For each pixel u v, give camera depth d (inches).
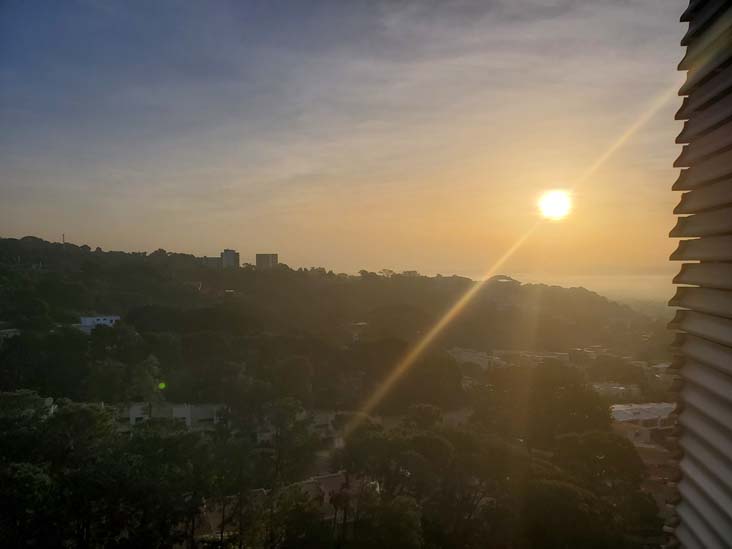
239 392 1604.3
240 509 882.8
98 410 1074.1
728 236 157.6
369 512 890.7
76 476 795.4
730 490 159.8
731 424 158.6
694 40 172.1
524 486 932.0
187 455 962.7
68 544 802.8
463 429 1163.3
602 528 866.8
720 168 158.9
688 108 173.6
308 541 871.1
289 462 1130.7
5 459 893.8
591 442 1131.9
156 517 796.6
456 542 939.3
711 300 166.6
